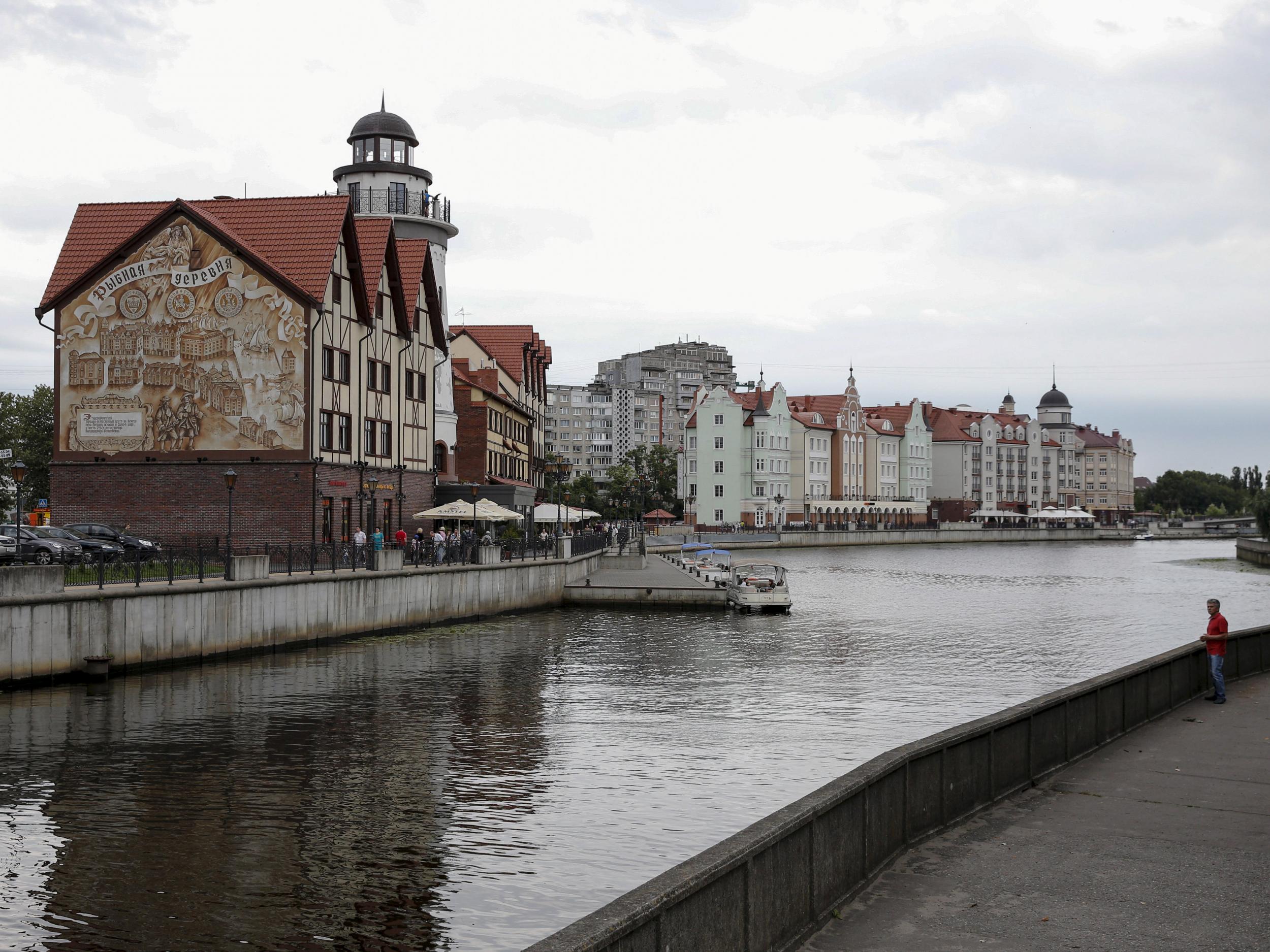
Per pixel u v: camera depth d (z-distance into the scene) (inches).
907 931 386.0
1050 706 617.3
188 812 818.8
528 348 4227.4
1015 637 2097.7
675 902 307.9
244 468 2106.3
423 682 1444.4
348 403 2277.3
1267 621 2432.3
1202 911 403.5
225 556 1606.8
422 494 2696.9
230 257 2114.9
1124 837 494.6
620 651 1807.3
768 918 357.1
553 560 2583.7
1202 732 745.0
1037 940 376.8
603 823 799.7
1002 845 482.6
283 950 575.5
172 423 2129.7
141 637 1397.6
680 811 834.2
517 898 650.2
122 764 965.8
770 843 356.8
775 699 1354.6
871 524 6884.8
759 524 6594.5
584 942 269.4
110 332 2146.9
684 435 6806.1
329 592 1752.0
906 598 3016.7
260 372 2107.5
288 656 1622.8
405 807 837.8
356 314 2321.6
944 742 506.6
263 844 745.6
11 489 3474.4
